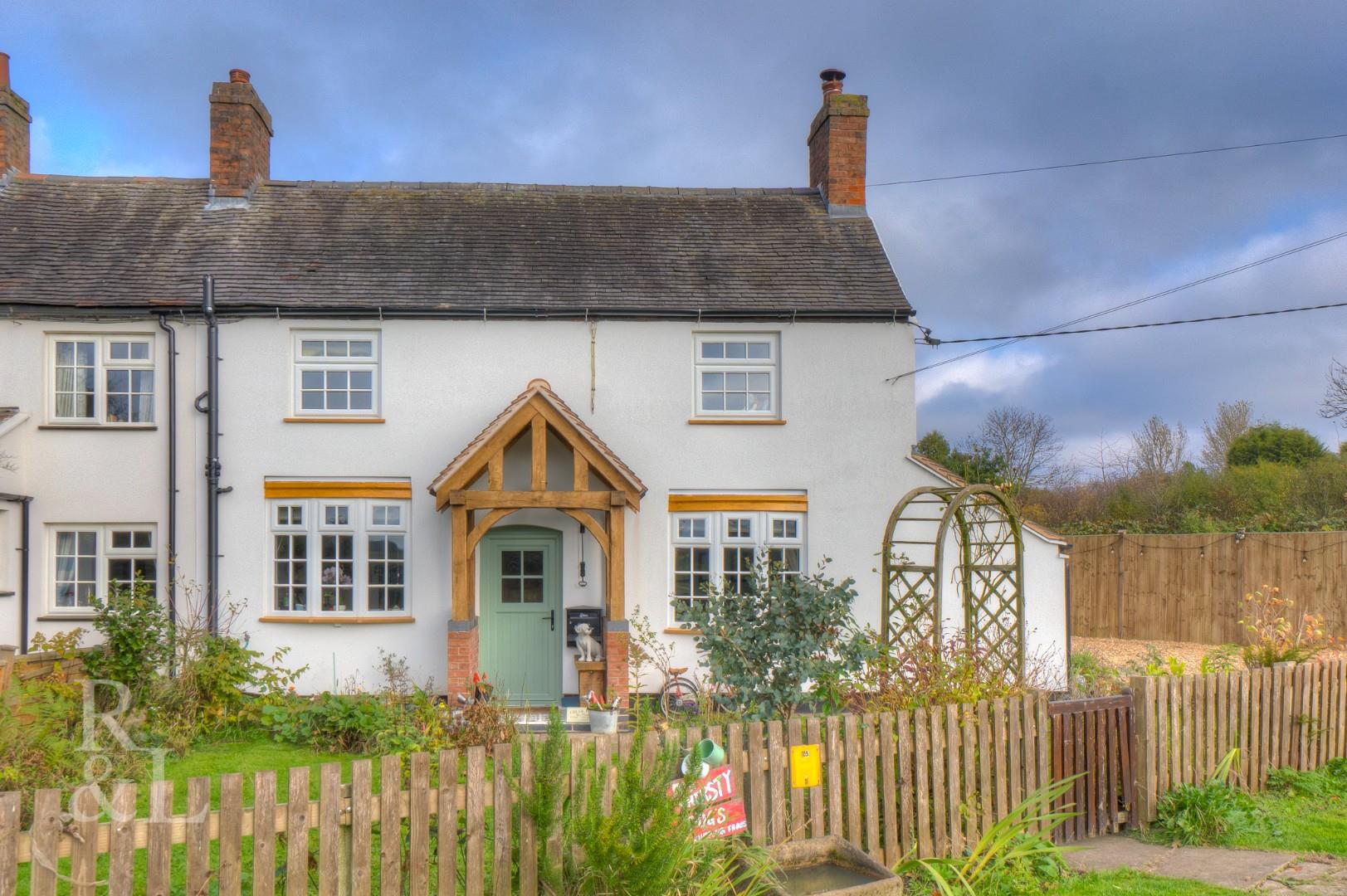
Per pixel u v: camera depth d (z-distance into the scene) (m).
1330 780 8.31
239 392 13.45
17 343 13.22
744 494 13.92
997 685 7.44
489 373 13.74
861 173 16.22
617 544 12.47
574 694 13.52
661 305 13.84
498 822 4.80
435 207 15.73
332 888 4.50
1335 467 21.41
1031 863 6.11
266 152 16.34
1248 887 5.95
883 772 5.95
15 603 12.89
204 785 4.27
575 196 16.39
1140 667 14.66
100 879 5.96
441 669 13.31
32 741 7.14
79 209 15.02
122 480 13.28
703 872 4.90
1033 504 28.59
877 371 14.15
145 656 11.03
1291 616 17.31
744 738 6.10
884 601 11.70
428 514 13.51
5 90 15.31
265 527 13.38
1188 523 21.97
